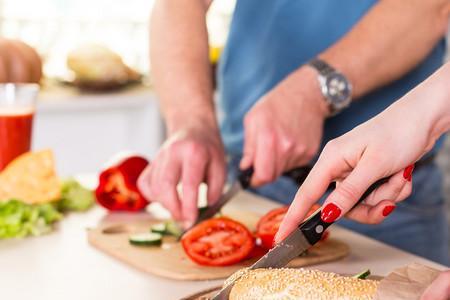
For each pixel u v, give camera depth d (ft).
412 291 3.76
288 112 5.10
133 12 10.20
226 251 4.58
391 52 5.36
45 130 8.48
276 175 5.08
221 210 5.35
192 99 5.37
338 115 5.75
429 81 4.01
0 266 4.60
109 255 4.75
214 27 10.62
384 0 5.46
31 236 4.96
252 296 3.91
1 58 5.57
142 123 8.87
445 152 8.64
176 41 5.52
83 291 4.39
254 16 5.89
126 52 10.25
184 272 4.51
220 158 5.17
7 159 5.39
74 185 5.50
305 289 3.86
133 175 5.34
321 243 4.85
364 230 5.53
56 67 9.68
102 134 8.76
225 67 6.05
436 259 5.78
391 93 5.72
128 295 4.37
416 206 5.69
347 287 3.85
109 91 8.86
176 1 5.62
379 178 4.01
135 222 5.13
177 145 5.07
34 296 4.34
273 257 4.08
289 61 5.82
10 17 9.50
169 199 5.03
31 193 5.18
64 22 9.80
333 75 5.19
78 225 5.13
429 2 5.39
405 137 3.98
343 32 5.73
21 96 5.37
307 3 5.75
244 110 5.96
